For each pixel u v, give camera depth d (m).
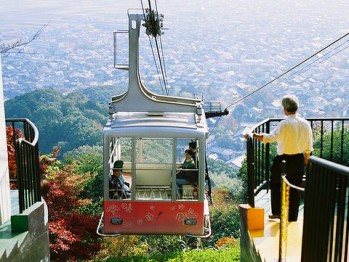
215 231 28.12
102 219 10.46
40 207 6.75
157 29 10.94
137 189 10.04
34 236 6.48
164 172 10.00
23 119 7.63
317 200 3.95
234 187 35.84
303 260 4.30
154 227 10.10
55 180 15.24
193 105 10.46
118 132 9.71
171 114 10.44
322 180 3.85
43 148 35.19
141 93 10.43
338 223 3.59
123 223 10.10
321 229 3.87
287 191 4.79
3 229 6.29
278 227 5.74
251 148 5.79
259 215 5.70
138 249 19.81
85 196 26.23
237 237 27.05
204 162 9.87
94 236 13.91
